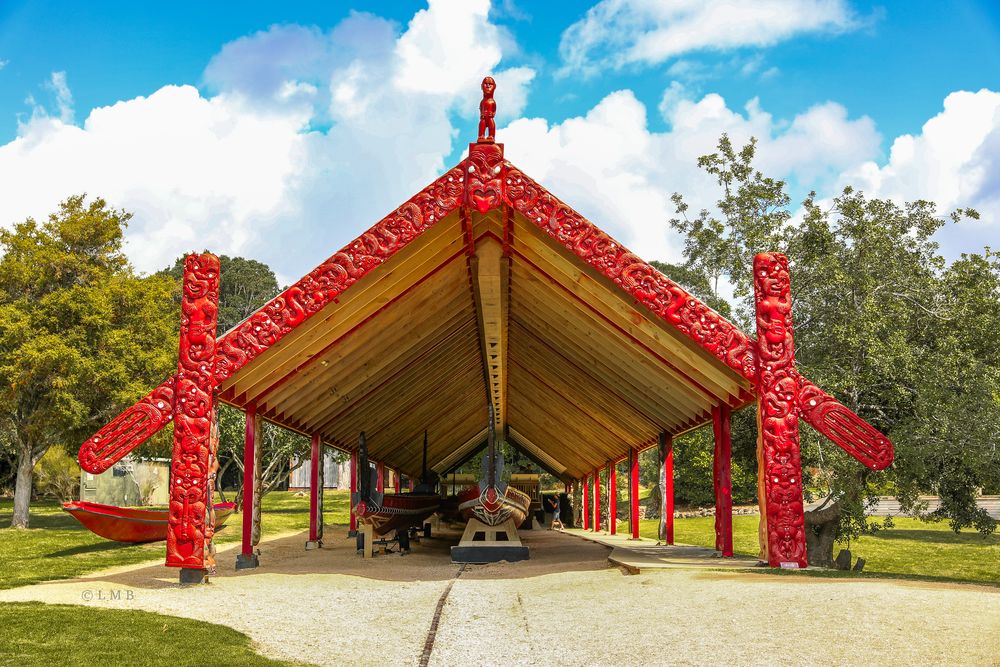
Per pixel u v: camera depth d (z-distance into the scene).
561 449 25.03
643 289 9.40
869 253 16.55
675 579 8.20
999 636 4.81
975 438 13.84
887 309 16.20
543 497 30.75
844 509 15.62
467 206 9.37
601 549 15.62
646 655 5.11
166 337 21.66
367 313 10.62
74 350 17.61
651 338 10.53
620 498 38.47
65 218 20.80
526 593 8.22
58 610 6.78
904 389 14.98
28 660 5.04
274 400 12.08
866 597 6.07
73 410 17.70
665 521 15.83
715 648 5.10
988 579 15.55
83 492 28.03
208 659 5.18
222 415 24.88
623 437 18.20
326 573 10.29
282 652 5.56
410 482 27.86
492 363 16.20
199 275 9.23
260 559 12.88
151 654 5.27
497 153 9.47
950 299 16.38
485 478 13.45
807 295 17.42
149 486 30.91
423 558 13.78
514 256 10.93
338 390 13.21
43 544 14.63
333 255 9.38
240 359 9.16
